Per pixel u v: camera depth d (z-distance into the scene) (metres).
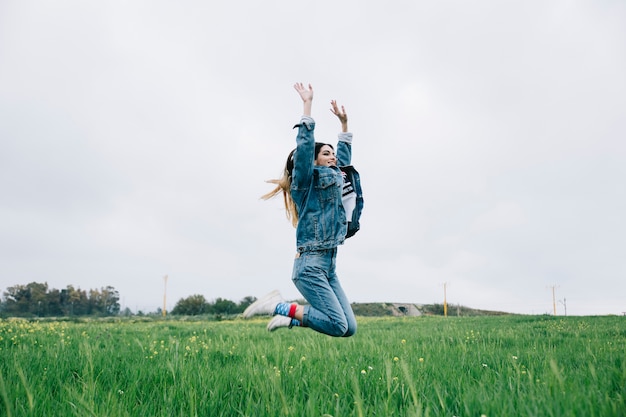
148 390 3.79
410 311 79.88
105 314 125.31
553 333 10.33
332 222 3.93
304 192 3.99
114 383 3.79
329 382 3.82
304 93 3.96
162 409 3.03
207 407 3.14
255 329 14.32
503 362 5.02
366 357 5.83
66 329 12.06
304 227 3.98
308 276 3.90
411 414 2.61
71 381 4.04
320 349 6.41
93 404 2.91
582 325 14.24
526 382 3.60
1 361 4.88
